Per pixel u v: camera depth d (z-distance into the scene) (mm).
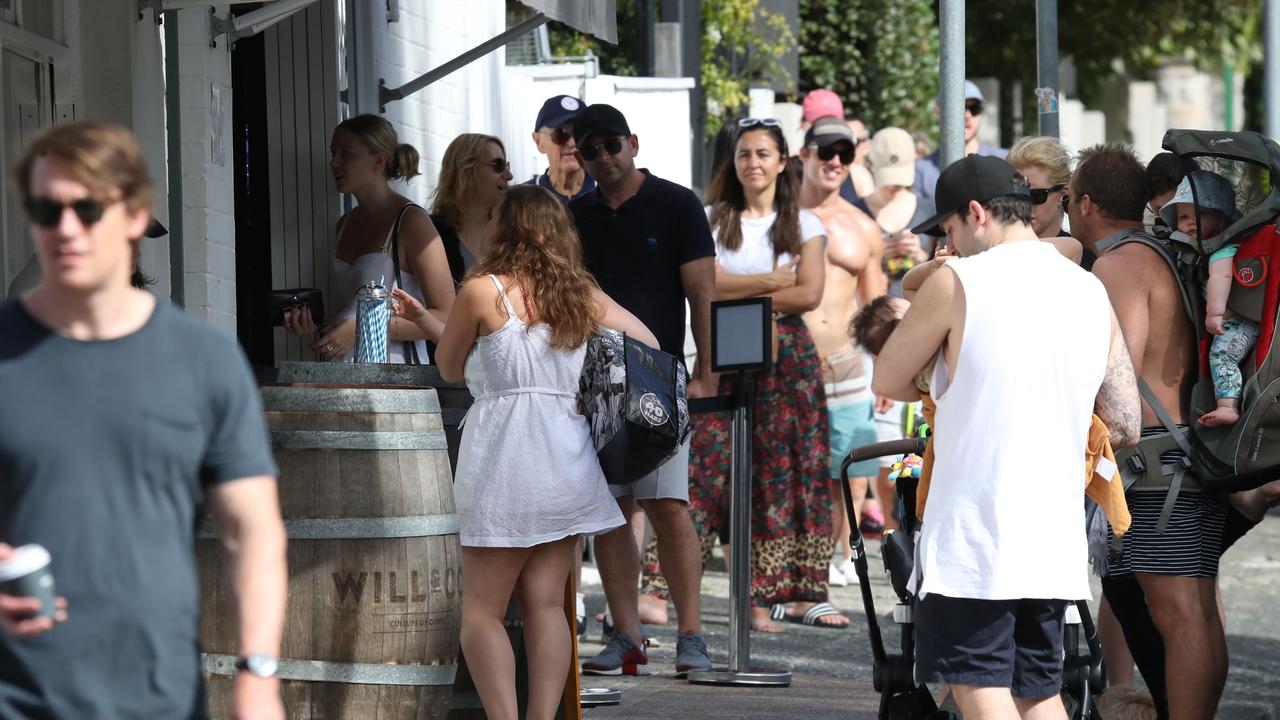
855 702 21219
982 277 14234
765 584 27078
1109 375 15047
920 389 14875
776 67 58031
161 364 9516
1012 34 91938
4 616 9016
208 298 20984
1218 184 17578
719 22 54250
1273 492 17906
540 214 17062
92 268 9312
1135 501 17359
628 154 22094
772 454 26906
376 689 14875
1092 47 98750
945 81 23609
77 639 9352
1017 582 13906
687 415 17391
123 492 9422
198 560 14688
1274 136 46375
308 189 25703
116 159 9336
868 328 26219
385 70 27906
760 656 25125
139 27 19406
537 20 26359
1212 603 17516
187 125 20859
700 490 26328
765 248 26328
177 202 20859
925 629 14367
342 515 14773
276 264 24797
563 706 17453
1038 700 14625
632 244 22141
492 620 16812
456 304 16984
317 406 14852
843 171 30922
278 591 9898
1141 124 102000
